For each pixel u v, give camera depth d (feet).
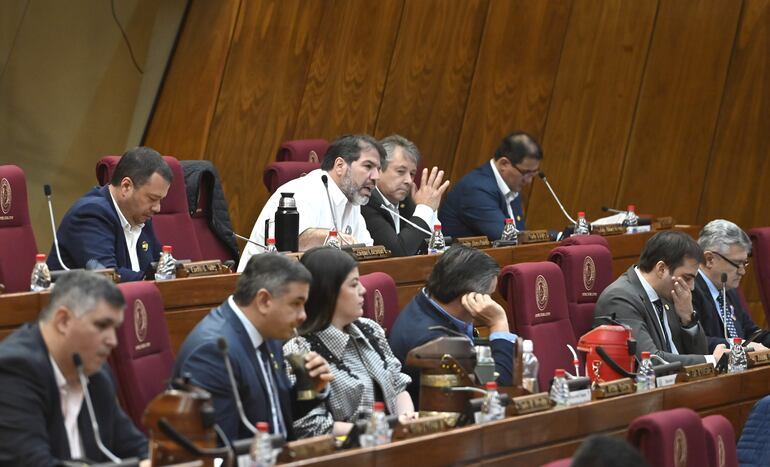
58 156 69.77
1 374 24.44
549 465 24.88
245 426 28.73
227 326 28.84
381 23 70.95
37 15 69.51
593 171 67.92
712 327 45.57
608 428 32.14
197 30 70.64
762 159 64.28
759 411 35.78
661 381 34.63
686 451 28.53
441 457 27.61
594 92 68.03
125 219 40.83
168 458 24.00
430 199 49.88
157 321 31.58
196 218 50.24
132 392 30.32
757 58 64.28
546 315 39.75
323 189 46.32
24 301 32.81
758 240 50.88
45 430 24.61
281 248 42.96
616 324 38.78
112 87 71.20
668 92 66.28
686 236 41.75
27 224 42.32
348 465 25.62
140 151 40.52
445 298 35.86
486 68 70.08
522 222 57.06
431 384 30.32
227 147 68.64
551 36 68.95
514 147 55.52
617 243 53.98
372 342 33.68
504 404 29.86
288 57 69.67
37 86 69.51
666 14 66.44
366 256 43.93
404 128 70.85
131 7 71.77
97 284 24.79
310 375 30.09
